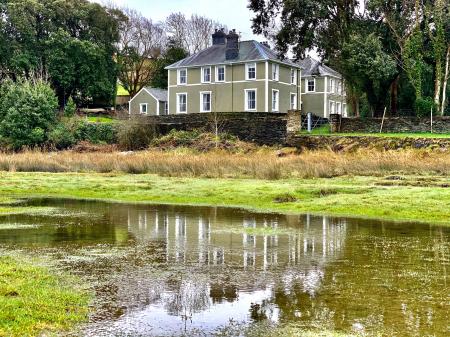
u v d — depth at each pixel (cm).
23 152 3931
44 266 941
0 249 1097
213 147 3541
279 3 3919
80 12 5838
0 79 5412
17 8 5456
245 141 3738
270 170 2502
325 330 621
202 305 716
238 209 1780
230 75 4766
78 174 2919
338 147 3170
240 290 788
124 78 7375
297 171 2502
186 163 2755
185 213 1689
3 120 4403
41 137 4262
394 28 3669
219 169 2656
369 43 3547
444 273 888
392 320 653
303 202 1847
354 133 3419
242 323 646
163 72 6700
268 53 4709
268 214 1656
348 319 657
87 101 6147
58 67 5566
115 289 793
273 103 4672
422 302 725
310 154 2822
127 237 1248
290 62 4897
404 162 2470
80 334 608
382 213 1605
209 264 960
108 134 4294
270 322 649
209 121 3950
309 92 5544
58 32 5556
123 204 1944
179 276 873
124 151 3803
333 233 1298
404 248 1105
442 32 3588
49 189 2362
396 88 3900
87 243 1170
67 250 1091
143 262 978
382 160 2498
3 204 1933
